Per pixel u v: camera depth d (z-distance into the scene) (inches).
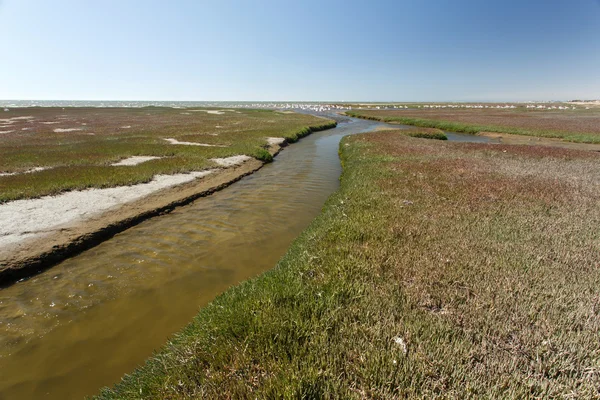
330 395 127.5
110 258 330.0
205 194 564.7
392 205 393.7
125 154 842.8
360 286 207.3
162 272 303.3
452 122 2005.4
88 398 172.6
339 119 2625.5
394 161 714.8
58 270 306.3
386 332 159.9
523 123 1914.4
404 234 297.4
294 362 143.4
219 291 273.1
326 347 152.1
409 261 242.4
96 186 543.2
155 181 600.1
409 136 1290.6
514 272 221.1
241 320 177.8
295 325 169.3
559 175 557.3
